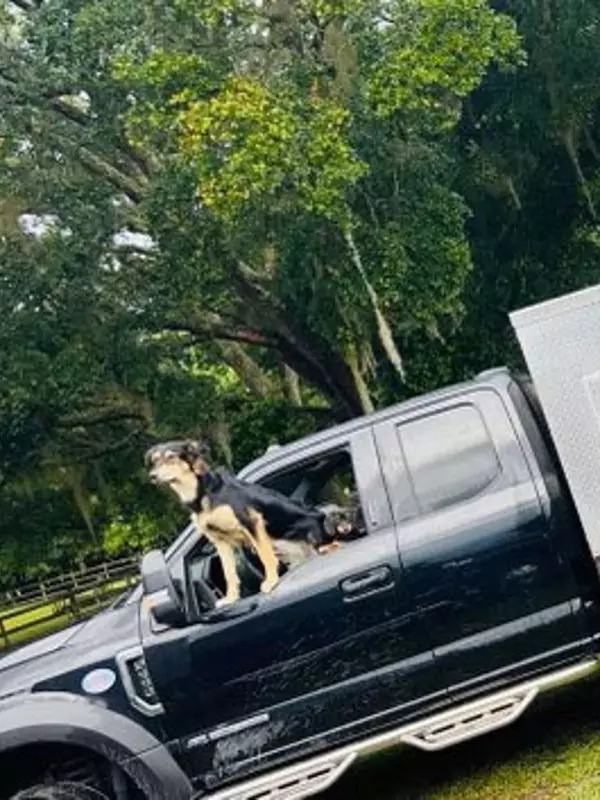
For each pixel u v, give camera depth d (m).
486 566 5.05
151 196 17.56
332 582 5.06
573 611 5.06
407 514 5.16
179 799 4.99
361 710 5.05
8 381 18.05
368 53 17.31
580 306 5.16
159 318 18.91
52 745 5.20
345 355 19.36
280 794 4.99
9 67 18.00
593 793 4.77
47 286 18.05
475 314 22.53
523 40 21.52
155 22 17.14
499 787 5.21
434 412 5.33
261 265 19.62
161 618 4.93
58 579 20.58
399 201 18.03
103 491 21.56
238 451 23.25
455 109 19.92
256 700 5.04
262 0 17.48
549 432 5.14
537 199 23.44
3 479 20.98
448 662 5.04
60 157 18.44
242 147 15.57
